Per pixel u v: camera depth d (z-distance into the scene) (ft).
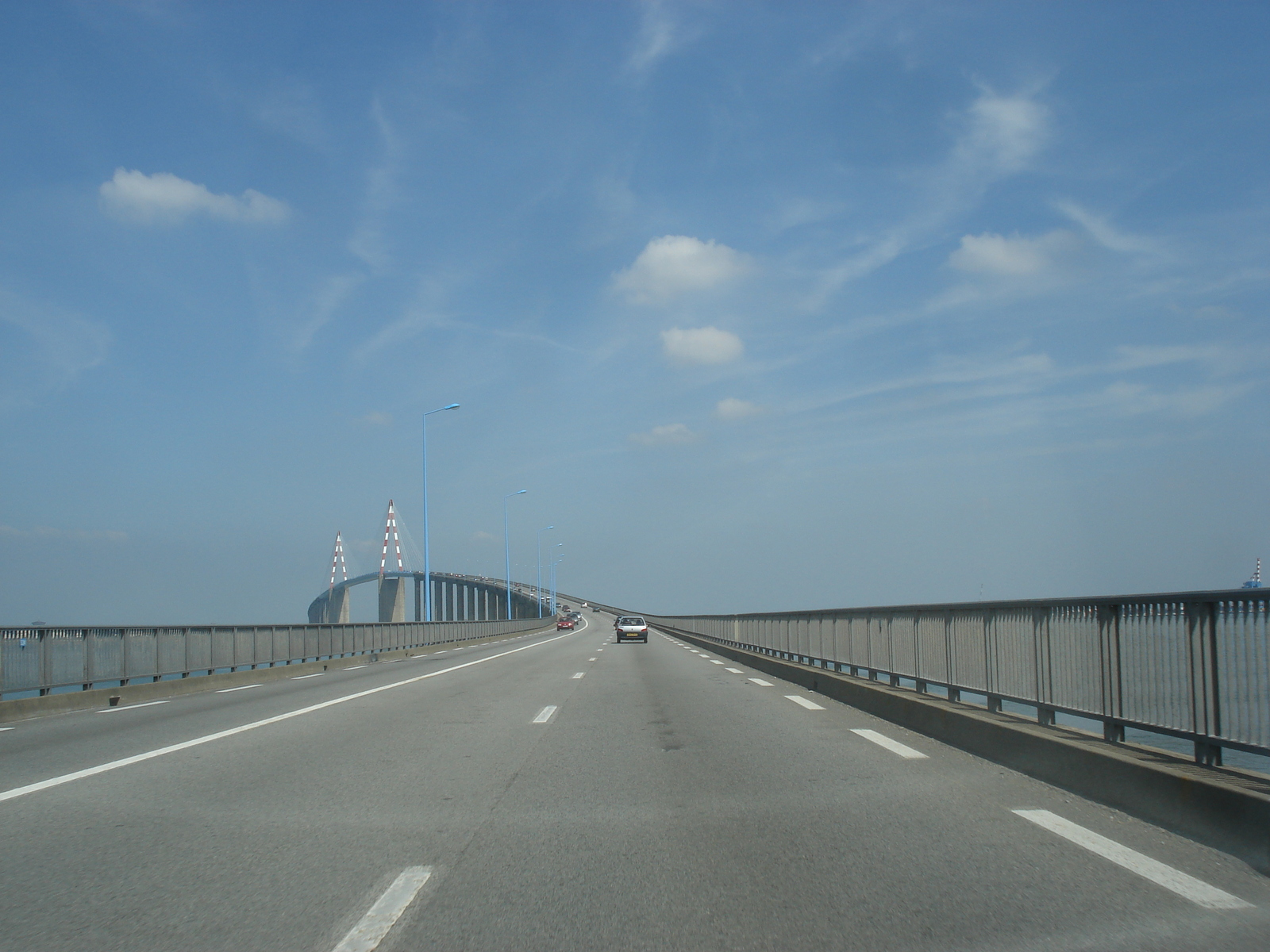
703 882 20.12
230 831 25.29
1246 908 17.92
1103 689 29.14
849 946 16.30
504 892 19.62
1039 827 24.26
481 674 89.15
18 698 57.67
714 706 56.13
